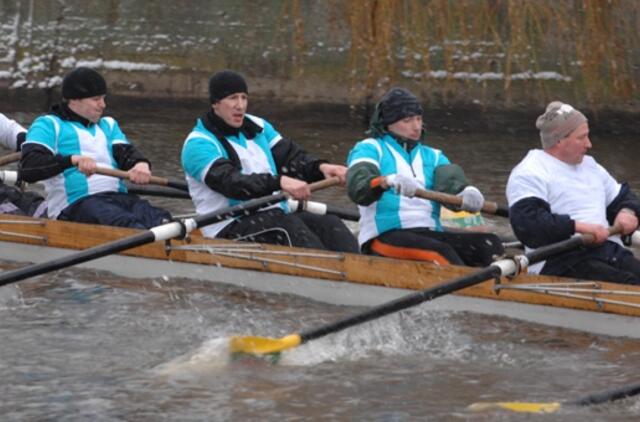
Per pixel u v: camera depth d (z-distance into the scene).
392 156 21.61
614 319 19.30
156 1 50.69
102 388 17.09
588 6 37.62
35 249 24.27
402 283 20.89
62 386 17.16
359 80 48.31
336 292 21.62
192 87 50.47
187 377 17.59
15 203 26.11
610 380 17.44
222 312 21.06
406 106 21.48
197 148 22.59
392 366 18.20
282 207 23.59
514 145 44.31
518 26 36.16
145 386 17.19
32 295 22.09
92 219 23.91
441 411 16.22
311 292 21.89
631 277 19.55
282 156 23.88
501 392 17.00
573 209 19.86
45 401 16.55
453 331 19.84
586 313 19.56
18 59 51.00
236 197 22.27
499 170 39.09
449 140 45.16
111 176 23.80
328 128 47.50
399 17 36.72
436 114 47.81
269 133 23.97
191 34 50.59
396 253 21.22
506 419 15.83
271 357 18.22
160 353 18.73
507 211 21.66
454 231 21.66
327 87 48.97
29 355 18.55
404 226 21.48
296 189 21.78
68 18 51.34
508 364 18.25
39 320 20.45
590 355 18.58
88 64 50.91
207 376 17.66
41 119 24.38
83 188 24.31
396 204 21.47
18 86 50.69
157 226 22.31
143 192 27.30
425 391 17.06
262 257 22.17
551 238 19.53
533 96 47.41
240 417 15.99
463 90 47.62
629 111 46.50
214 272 22.75
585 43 38.44
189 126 46.78
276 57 49.56
